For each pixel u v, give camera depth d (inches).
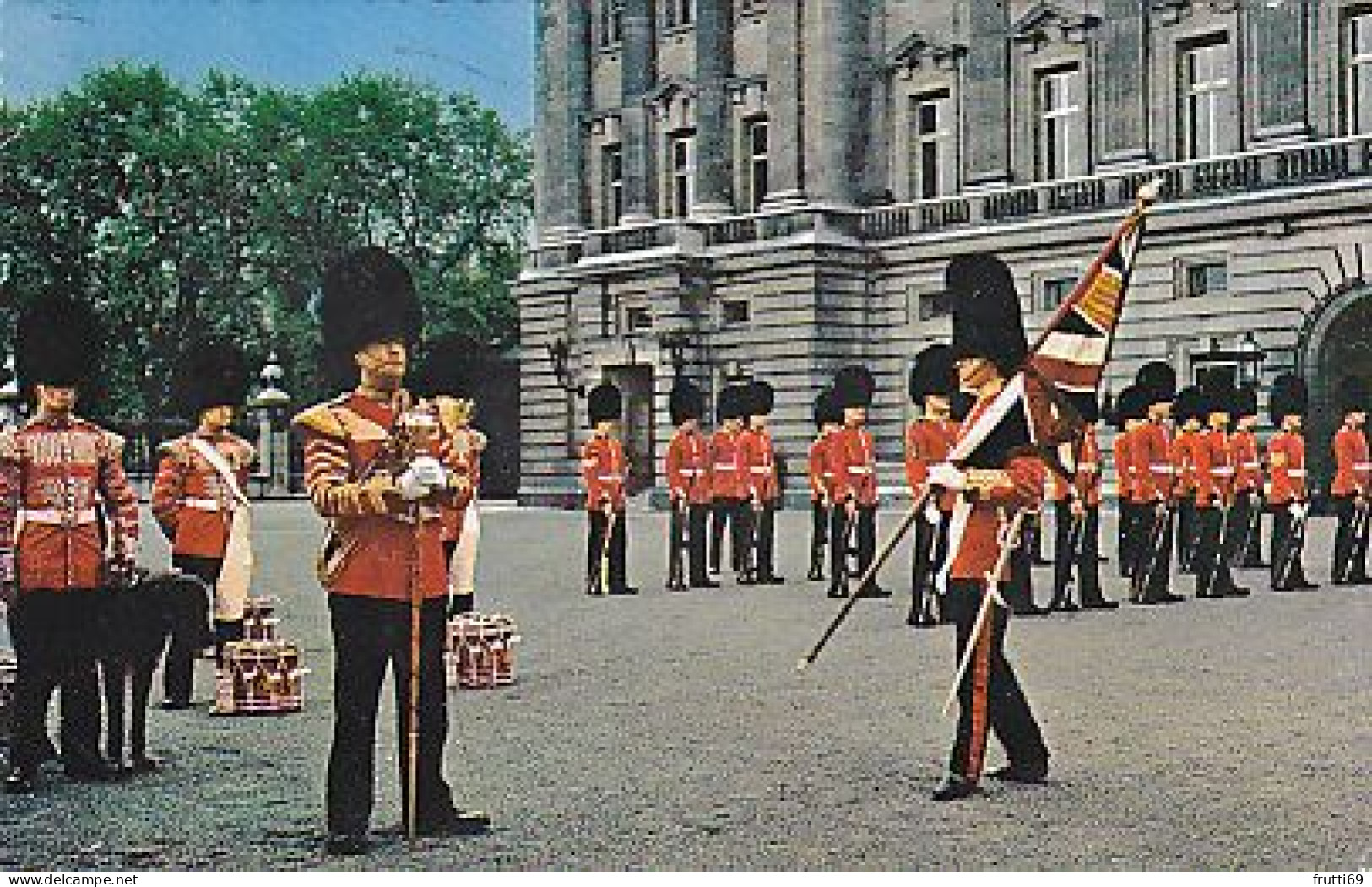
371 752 340.2
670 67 2171.5
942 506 706.2
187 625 426.9
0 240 2213.3
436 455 344.5
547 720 495.2
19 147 2223.2
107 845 344.8
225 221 2359.7
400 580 339.6
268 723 497.4
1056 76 1840.6
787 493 1915.6
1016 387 389.4
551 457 2208.4
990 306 392.8
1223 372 1023.0
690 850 333.7
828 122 1955.0
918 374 781.9
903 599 902.4
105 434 424.2
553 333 2210.9
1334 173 1549.0
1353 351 1539.1
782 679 582.6
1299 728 468.8
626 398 2111.2
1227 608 829.8
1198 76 1710.1
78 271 2204.7
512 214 2546.8
